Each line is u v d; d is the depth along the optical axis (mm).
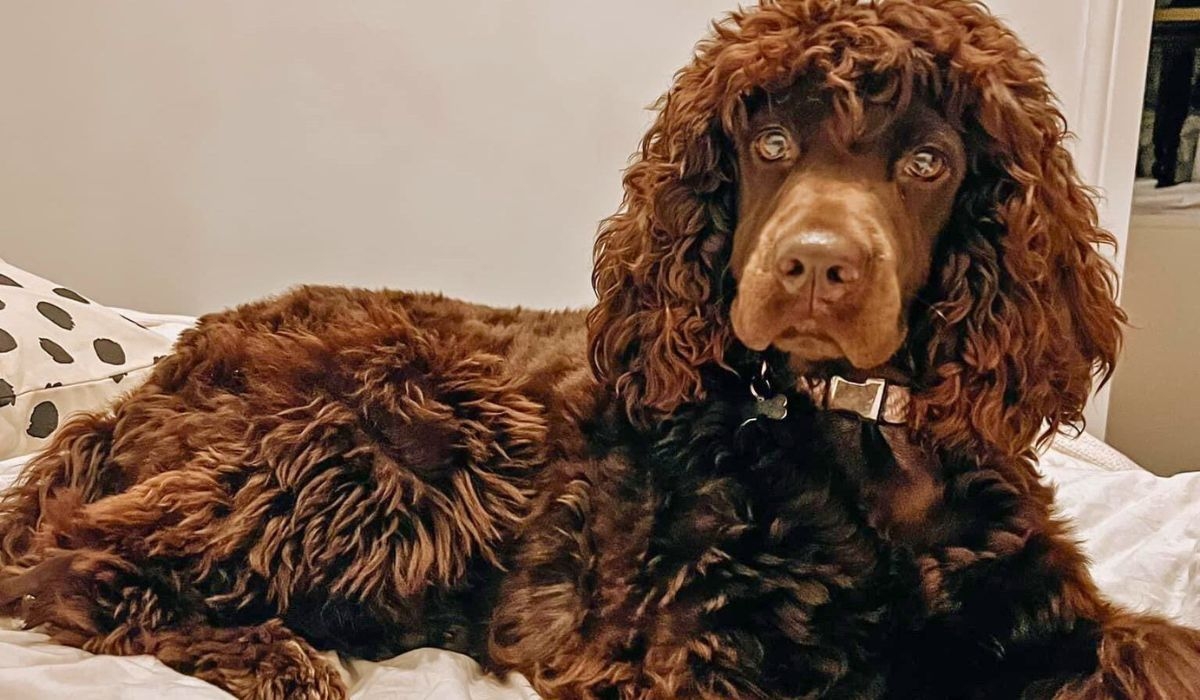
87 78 2830
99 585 1154
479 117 2742
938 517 1057
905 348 1047
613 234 1202
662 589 1056
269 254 2900
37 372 1720
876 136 960
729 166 1064
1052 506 1139
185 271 2939
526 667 1119
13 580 1184
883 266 899
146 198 2900
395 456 1219
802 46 981
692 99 1074
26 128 2885
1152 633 1031
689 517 1082
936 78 965
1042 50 2447
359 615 1187
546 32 2668
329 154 2811
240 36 2754
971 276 1022
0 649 1055
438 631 1225
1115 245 1141
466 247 2836
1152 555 1466
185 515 1190
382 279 2879
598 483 1180
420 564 1181
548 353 1371
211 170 2855
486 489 1232
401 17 2699
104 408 1481
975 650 1013
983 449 1075
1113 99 2424
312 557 1171
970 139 993
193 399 1344
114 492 1327
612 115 2697
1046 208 1018
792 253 889
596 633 1085
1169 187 2791
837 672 1004
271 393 1271
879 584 1031
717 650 1010
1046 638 1016
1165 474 2863
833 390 1075
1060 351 1046
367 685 1101
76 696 953
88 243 2953
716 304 1086
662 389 1124
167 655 1107
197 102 2811
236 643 1128
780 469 1080
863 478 1073
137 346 1930
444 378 1286
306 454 1202
